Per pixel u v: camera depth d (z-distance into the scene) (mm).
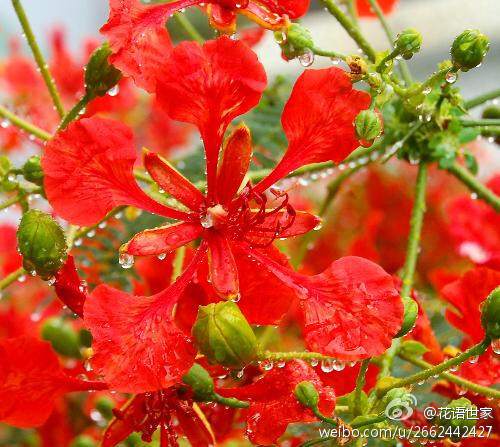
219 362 416
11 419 436
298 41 459
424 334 490
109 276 532
